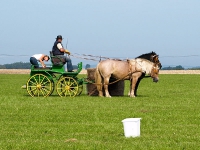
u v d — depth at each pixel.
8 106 23.09
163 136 15.06
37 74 28.34
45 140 14.47
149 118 19.06
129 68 28.23
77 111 21.14
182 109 22.14
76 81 28.42
